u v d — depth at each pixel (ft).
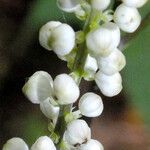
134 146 0.73
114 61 0.35
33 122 0.67
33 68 0.70
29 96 0.37
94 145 0.37
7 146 0.39
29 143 0.65
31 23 0.66
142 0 0.34
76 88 0.35
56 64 0.71
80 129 0.36
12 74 0.70
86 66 0.36
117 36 0.33
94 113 0.37
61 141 0.37
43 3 0.64
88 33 0.33
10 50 0.70
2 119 0.67
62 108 0.37
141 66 0.64
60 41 0.34
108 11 0.34
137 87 0.66
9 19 0.68
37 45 0.70
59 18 0.62
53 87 0.35
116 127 0.73
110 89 0.37
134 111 0.70
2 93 0.69
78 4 0.34
